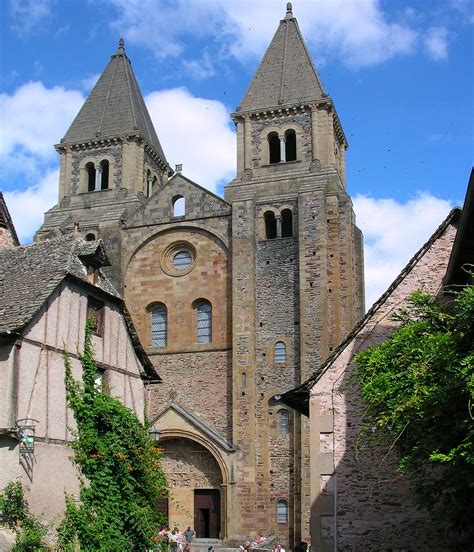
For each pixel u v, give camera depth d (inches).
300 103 1768.0
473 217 557.0
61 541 727.1
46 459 731.4
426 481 618.2
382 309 754.8
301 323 1546.5
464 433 493.4
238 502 1478.8
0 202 940.0
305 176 1690.5
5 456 690.8
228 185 1740.9
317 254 1577.3
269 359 1574.8
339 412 737.0
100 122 1982.0
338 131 1877.5
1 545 658.2
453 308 614.2
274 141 1843.0
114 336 895.1
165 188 1763.0
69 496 754.8
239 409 1535.4
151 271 1723.7
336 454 726.5
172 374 1636.3
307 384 760.3
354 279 1649.9
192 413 1594.5
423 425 528.4
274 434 1539.1
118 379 890.7
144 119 2066.9
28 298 762.2
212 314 1647.4
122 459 799.1
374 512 703.1
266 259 1635.1
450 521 562.3
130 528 799.1
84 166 1947.6
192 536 1444.4
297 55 1882.4
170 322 1673.2
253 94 1838.1
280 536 1478.8
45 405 744.3
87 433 785.6
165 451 1558.8
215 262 1675.7
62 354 783.1
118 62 2117.4
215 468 1526.8
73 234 888.3
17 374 709.3
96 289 858.1
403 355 585.9
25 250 885.2
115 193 1891.0
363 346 748.0
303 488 1449.3
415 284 753.0
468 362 476.7
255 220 1660.9
